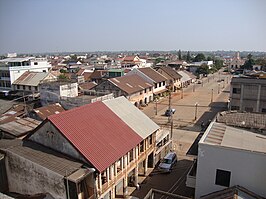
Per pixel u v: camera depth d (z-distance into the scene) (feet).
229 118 85.40
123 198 72.95
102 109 83.05
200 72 393.29
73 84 135.85
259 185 56.18
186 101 213.05
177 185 80.02
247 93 146.10
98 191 61.52
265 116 86.33
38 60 248.32
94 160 61.16
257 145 63.00
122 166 70.95
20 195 65.77
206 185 61.46
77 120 70.95
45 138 67.31
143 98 196.24
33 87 189.47
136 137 77.77
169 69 274.36
